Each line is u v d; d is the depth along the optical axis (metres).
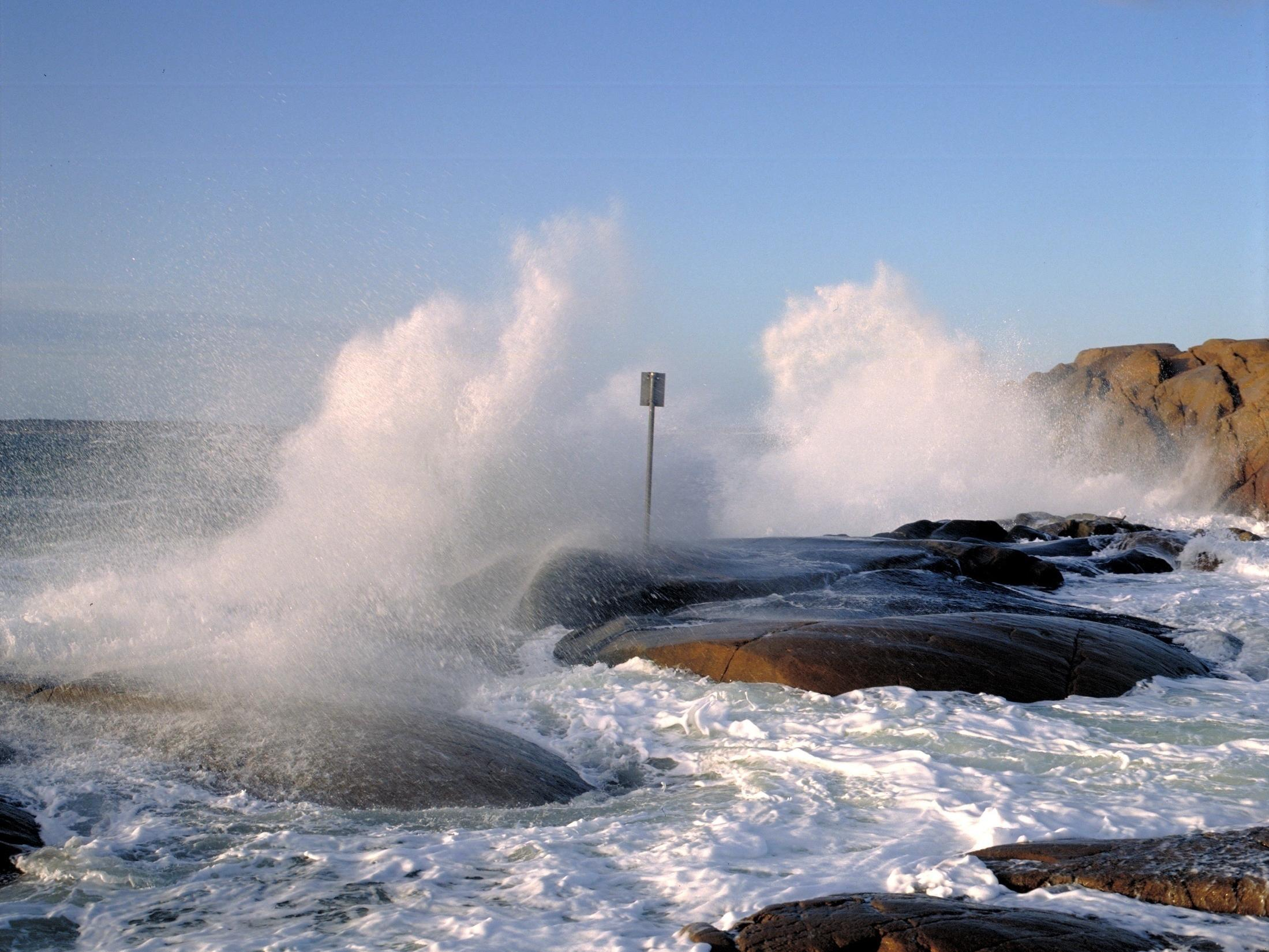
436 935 3.82
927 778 5.79
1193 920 3.47
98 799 5.59
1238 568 15.42
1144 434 32.97
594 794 6.20
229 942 3.85
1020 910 3.54
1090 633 9.07
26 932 4.02
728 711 7.41
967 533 17.67
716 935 3.54
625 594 10.88
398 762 6.12
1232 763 5.93
